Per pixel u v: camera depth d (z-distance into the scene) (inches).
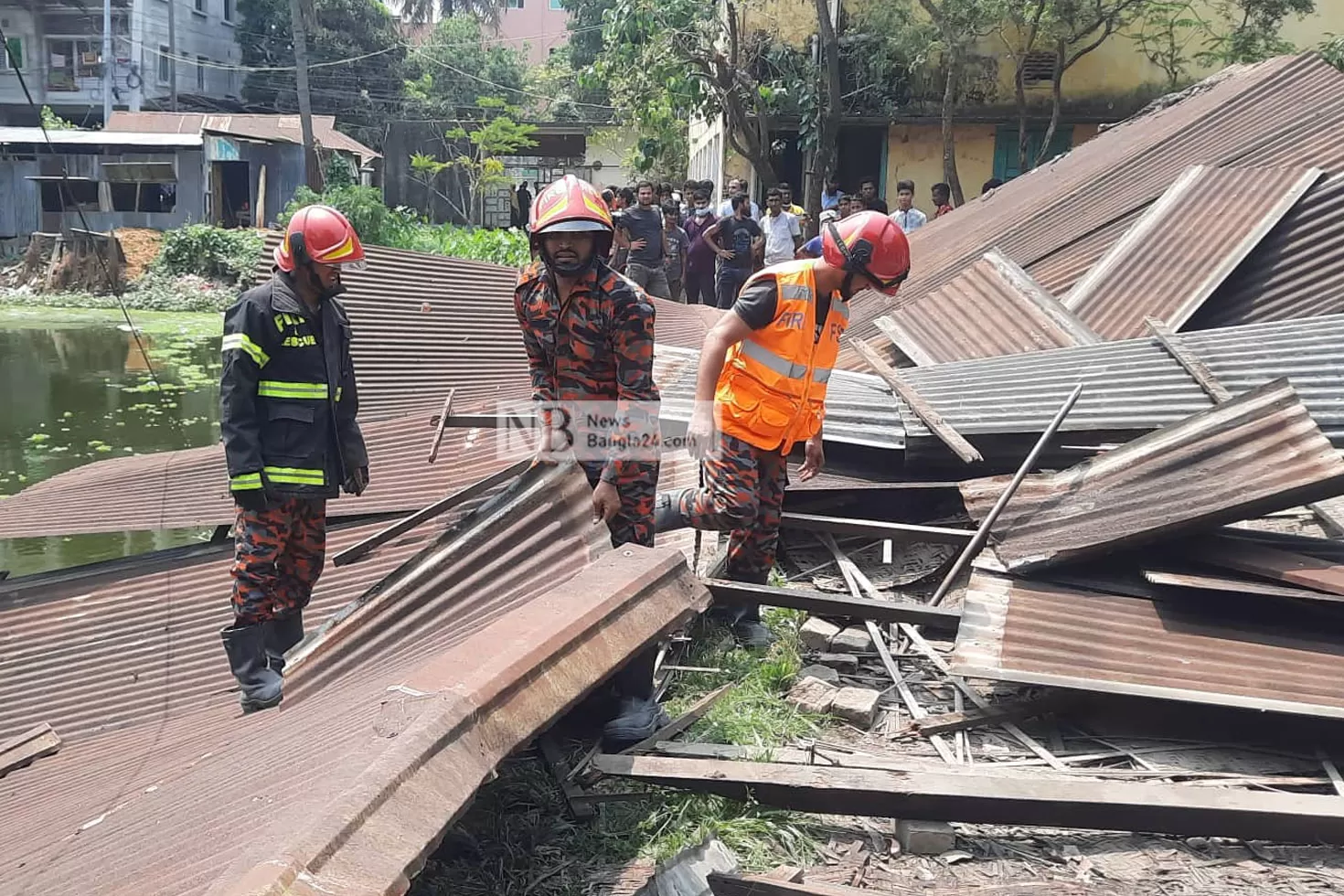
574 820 113.9
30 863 104.4
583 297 133.0
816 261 151.3
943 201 502.9
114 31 1493.6
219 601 196.2
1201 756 129.4
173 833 93.4
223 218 1207.6
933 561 189.2
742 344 151.6
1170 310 240.2
